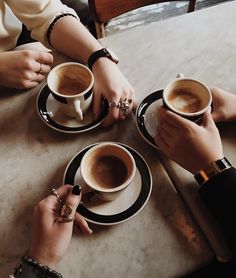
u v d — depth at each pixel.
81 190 0.51
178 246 0.48
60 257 0.47
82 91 0.59
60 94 0.57
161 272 0.46
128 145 0.58
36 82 0.66
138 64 0.68
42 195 0.53
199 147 0.52
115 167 0.51
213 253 0.47
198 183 0.52
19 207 0.52
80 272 0.47
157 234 0.49
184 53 0.69
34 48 0.75
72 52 0.70
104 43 0.71
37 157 0.57
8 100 0.64
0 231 0.50
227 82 0.65
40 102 0.62
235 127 0.59
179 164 0.54
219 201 0.48
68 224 0.48
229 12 0.75
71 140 0.59
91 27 1.14
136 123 0.60
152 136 0.58
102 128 0.60
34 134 0.60
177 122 0.54
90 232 0.49
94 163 0.51
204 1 1.49
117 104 0.60
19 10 0.74
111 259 0.47
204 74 0.66
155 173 0.55
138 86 0.65
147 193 0.52
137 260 0.47
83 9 1.13
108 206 0.51
